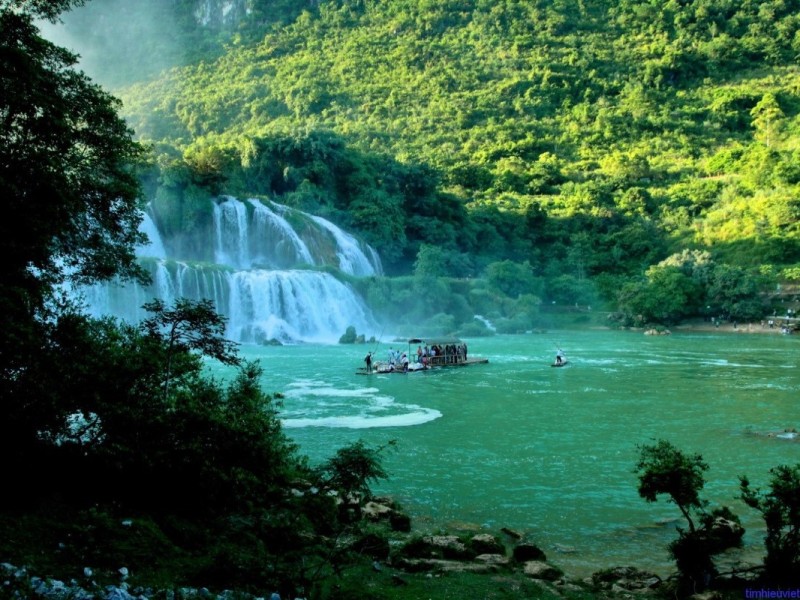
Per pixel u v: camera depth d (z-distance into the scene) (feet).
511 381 148.05
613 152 591.78
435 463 80.07
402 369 162.20
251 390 60.85
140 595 36.27
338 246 333.83
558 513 63.31
